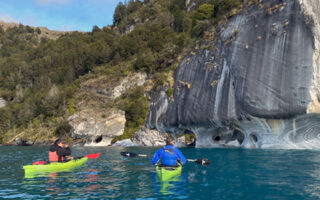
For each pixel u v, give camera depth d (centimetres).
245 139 2105
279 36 1852
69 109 5412
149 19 9025
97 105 5153
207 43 2623
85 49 7469
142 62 5506
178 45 5116
